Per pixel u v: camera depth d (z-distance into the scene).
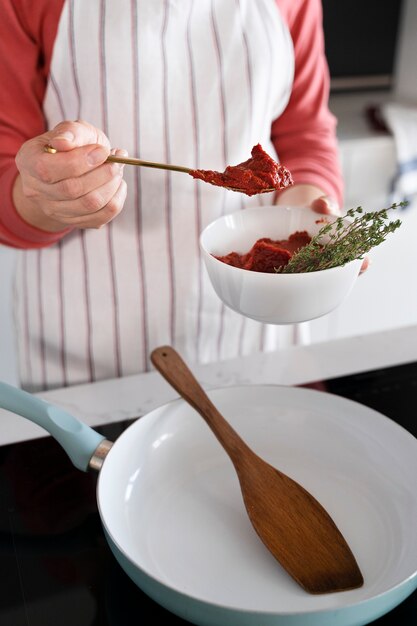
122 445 0.73
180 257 1.11
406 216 2.13
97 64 0.99
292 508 0.69
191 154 1.06
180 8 0.98
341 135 2.05
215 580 0.64
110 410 0.91
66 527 0.73
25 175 0.72
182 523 0.71
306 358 1.02
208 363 1.00
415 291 2.25
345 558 0.64
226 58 1.03
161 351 0.81
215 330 1.18
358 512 0.72
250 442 0.80
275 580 0.64
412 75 2.24
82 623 0.63
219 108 1.04
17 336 1.21
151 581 0.57
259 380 0.97
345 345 1.05
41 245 0.98
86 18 0.97
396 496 0.71
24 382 1.22
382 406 0.90
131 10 0.97
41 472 0.80
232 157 1.07
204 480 0.76
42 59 1.02
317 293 0.71
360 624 0.57
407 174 2.05
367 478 0.74
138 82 1.01
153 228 1.08
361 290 2.20
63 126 0.70
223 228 0.83
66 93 1.01
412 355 1.02
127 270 1.10
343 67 2.26
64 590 0.66
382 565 0.65
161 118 1.03
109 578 0.67
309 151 1.14
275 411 0.81
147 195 1.06
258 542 0.68
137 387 0.96
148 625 0.63
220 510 0.72
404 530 0.67
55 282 1.10
